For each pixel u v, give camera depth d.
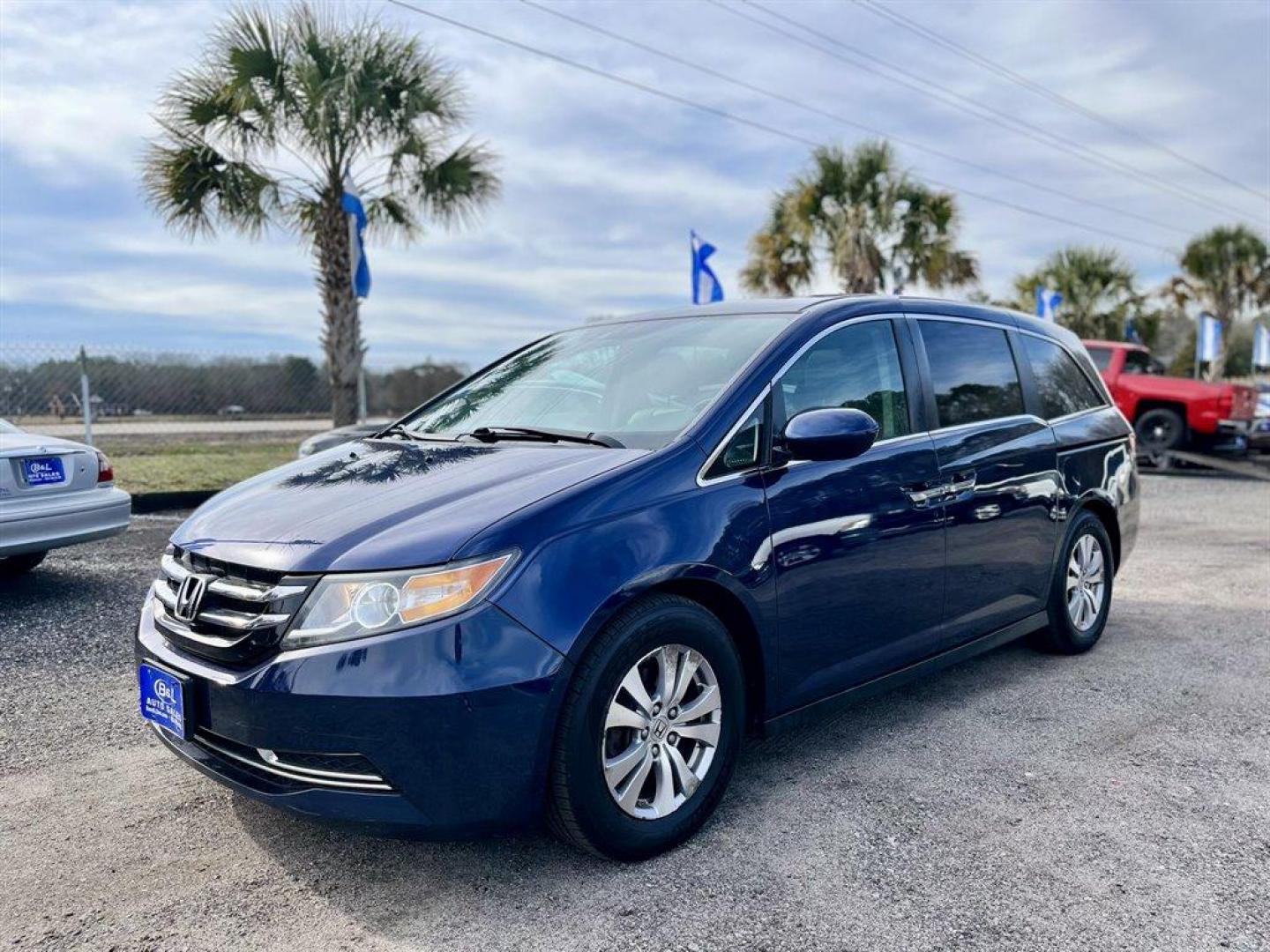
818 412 2.90
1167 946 2.20
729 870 2.55
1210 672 4.32
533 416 3.37
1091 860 2.59
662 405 3.08
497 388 3.74
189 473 10.24
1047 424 4.24
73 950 2.21
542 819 2.49
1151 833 2.75
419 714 2.22
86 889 2.46
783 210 18.52
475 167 12.33
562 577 2.38
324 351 12.00
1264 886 2.46
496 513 2.43
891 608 3.30
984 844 2.69
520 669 2.29
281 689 2.27
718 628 2.72
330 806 2.29
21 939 2.25
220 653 2.42
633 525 2.54
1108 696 3.97
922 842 2.70
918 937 2.24
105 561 6.45
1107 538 4.65
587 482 2.57
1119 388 14.06
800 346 3.21
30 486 5.14
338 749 2.24
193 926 2.30
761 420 2.98
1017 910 2.35
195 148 11.22
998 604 3.89
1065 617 4.38
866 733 3.55
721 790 2.77
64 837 2.73
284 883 2.50
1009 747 3.41
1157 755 3.34
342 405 11.93
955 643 3.68
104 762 3.25
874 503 3.20
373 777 2.26
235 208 11.27
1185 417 13.48
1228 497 11.18
